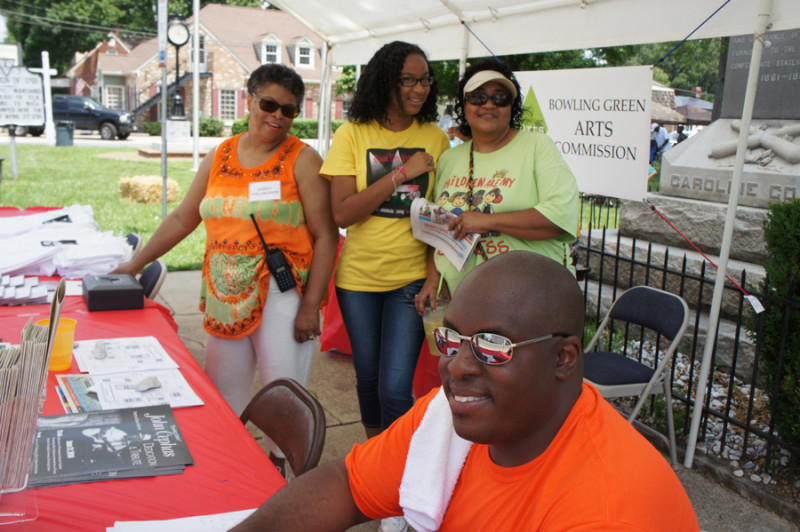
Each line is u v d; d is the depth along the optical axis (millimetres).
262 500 1583
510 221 2547
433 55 4637
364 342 2986
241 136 2941
